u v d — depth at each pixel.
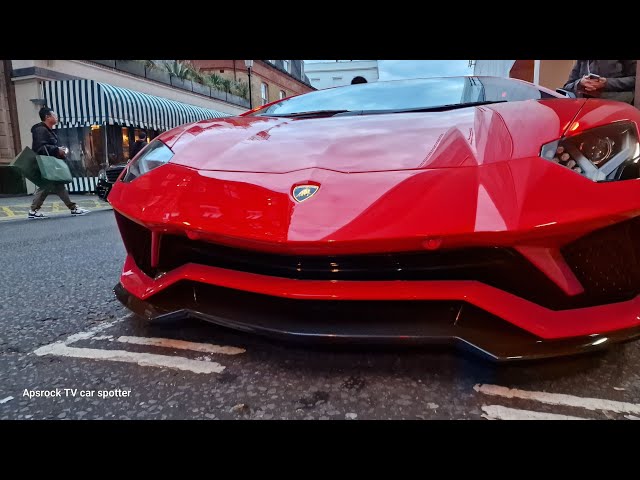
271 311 1.22
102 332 1.53
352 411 1.02
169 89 15.12
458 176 1.11
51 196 10.33
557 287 1.06
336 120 1.62
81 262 2.86
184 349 1.36
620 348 1.33
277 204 1.15
